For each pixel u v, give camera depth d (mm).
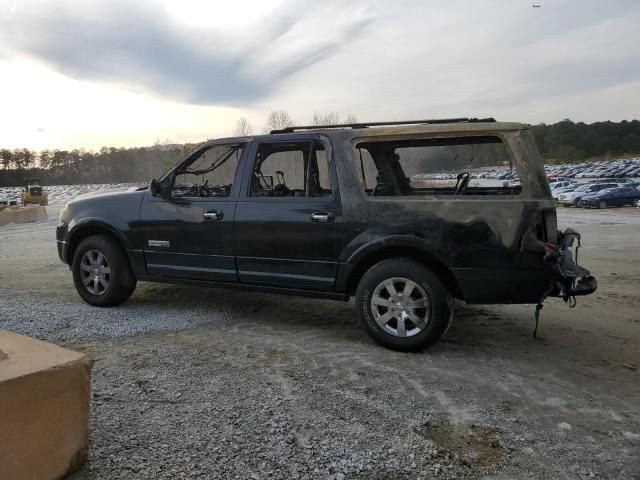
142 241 5258
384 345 4297
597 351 4363
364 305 4324
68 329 4734
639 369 3955
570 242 4055
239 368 3832
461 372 3830
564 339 4688
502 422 3049
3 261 9102
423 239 4113
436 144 4258
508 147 4027
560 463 2613
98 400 3207
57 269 8172
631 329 5043
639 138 137125
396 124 4602
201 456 2586
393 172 4426
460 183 4242
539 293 3953
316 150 4645
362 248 4301
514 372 3848
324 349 4312
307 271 4562
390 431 2908
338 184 4430
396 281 4215
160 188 5227
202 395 3326
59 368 2287
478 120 4395
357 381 3617
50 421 2252
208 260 4977
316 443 2752
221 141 5082
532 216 3902
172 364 3887
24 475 2148
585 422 3064
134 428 2854
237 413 3076
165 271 5203
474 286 4047
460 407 3234
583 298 6398
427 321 4117
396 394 3406
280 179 5066
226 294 6320
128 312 5391
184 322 5059
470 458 2646
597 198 34531
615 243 12664
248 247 4766
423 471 2518
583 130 142625
